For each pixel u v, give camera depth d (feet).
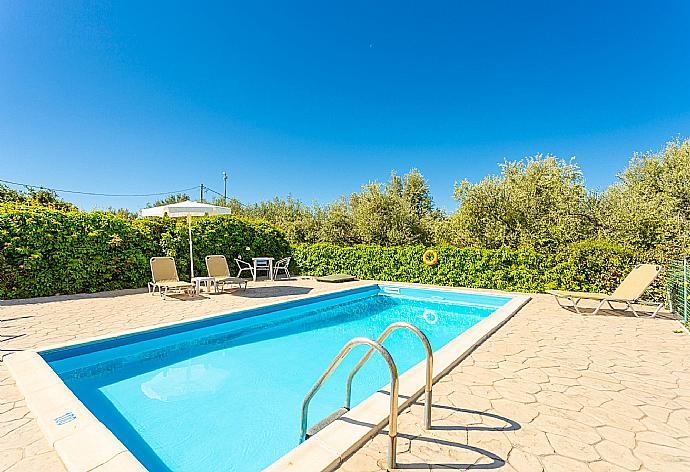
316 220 63.82
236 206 103.65
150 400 14.35
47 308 26.25
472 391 12.07
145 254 37.52
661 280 28.73
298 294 33.06
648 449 8.75
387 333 10.09
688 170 41.57
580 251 32.68
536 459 8.27
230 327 24.63
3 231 29.25
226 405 13.96
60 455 8.26
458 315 30.91
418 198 75.46
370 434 9.10
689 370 14.20
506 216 42.14
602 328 21.07
